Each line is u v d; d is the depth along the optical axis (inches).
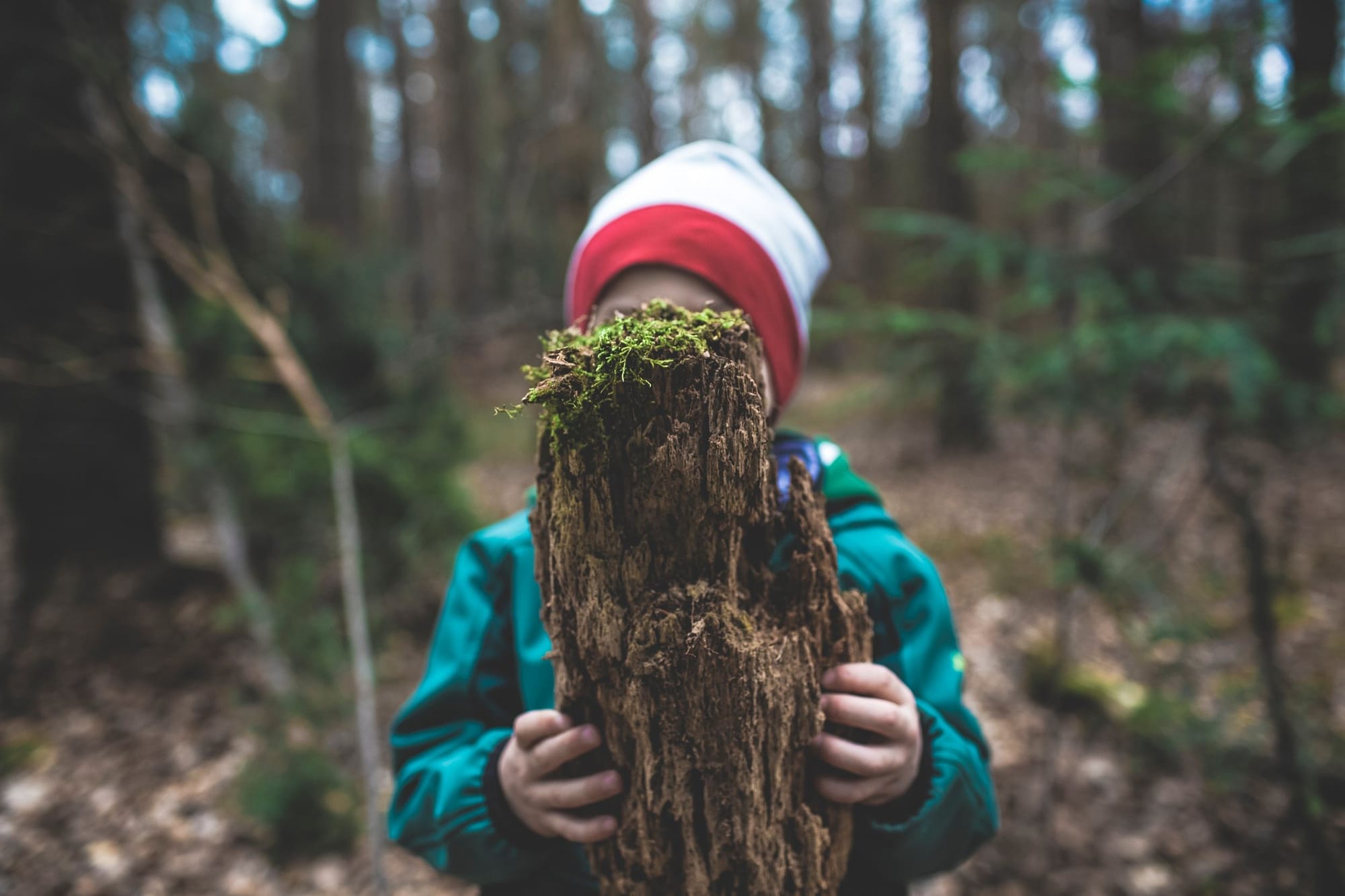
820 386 311.6
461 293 471.5
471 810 33.0
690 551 25.6
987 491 220.1
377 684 121.0
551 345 26.9
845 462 39.9
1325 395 60.7
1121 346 61.2
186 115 131.5
